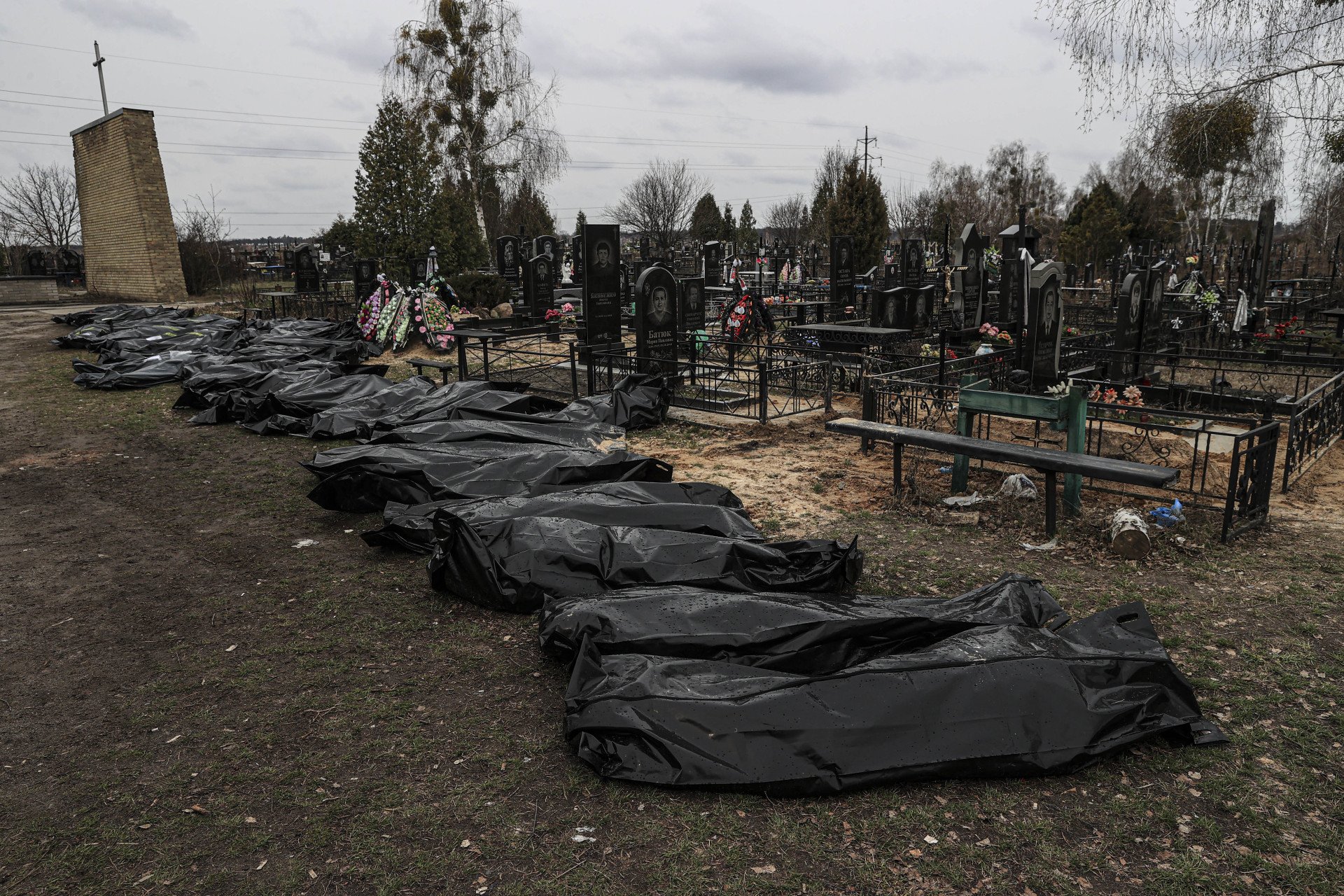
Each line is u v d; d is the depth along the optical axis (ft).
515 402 34.12
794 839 10.37
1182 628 15.96
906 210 226.38
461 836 10.62
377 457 25.04
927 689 11.70
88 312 74.84
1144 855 10.04
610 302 45.44
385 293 61.36
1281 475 26.50
